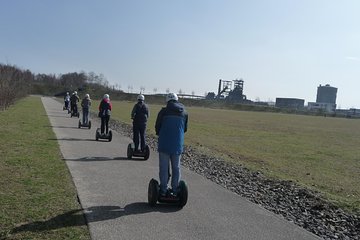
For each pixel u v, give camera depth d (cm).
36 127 2247
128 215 731
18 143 1520
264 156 2138
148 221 708
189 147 2156
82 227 640
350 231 803
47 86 11600
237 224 739
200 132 3441
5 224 623
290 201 1016
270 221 779
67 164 1171
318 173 1686
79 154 1405
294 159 2106
